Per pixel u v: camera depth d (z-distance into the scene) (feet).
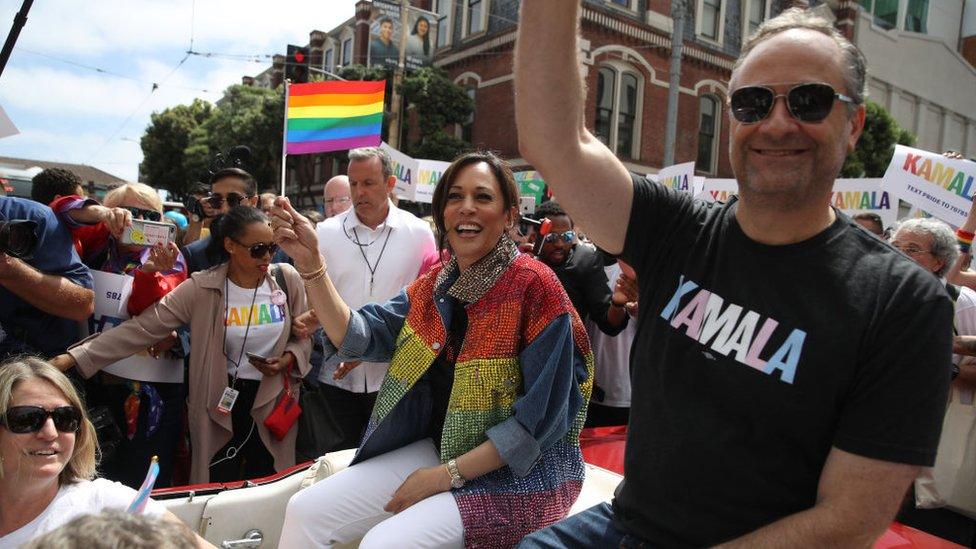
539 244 13.76
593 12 60.18
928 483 10.92
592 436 10.05
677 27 41.70
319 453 11.15
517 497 6.55
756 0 71.61
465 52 69.92
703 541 4.42
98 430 9.32
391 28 68.74
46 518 6.18
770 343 4.19
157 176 110.22
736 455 4.26
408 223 12.95
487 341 6.71
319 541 6.85
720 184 26.91
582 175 4.89
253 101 85.71
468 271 6.98
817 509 3.93
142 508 5.18
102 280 10.91
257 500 7.59
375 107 14.84
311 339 11.53
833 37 4.38
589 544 5.19
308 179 86.48
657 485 4.64
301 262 7.37
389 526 6.16
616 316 12.25
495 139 66.39
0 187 18.75
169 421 11.11
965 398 10.93
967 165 17.58
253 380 11.00
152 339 10.21
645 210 5.06
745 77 4.49
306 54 35.65
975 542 11.23
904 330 3.86
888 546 6.35
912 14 85.05
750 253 4.50
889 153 59.47
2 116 11.26
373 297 12.43
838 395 4.00
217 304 10.72
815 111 4.25
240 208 10.88
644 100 64.18
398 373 7.34
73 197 10.00
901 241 11.46
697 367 4.48
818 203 4.36
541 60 4.62
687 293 4.74
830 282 4.14
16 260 8.88
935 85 81.66
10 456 5.97
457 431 6.72
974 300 12.05
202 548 5.96
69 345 10.36
